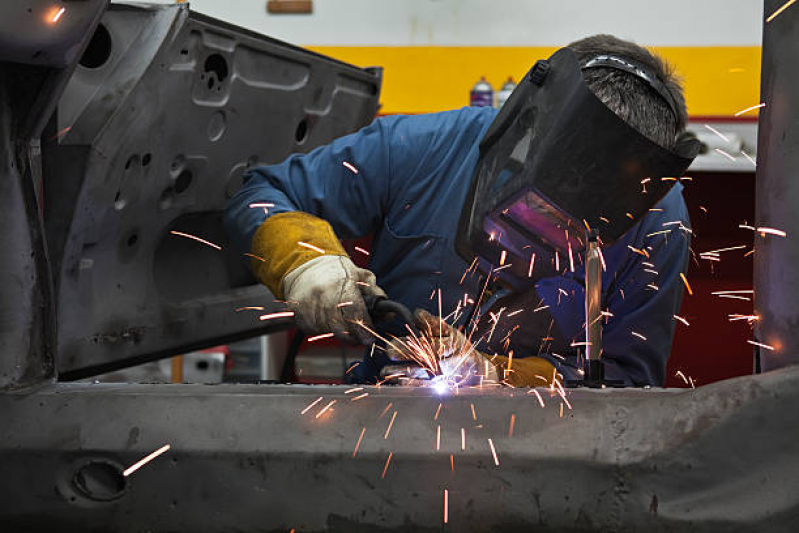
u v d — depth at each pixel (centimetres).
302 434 96
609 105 143
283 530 96
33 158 109
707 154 468
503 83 507
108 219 164
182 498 96
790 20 99
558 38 504
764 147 103
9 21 95
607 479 94
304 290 149
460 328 193
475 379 151
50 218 149
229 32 181
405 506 95
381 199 193
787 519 92
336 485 95
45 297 108
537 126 141
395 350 154
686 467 93
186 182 188
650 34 502
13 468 97
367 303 148
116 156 155
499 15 503
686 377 482
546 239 147
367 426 96
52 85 104
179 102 170
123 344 181
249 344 430
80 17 100
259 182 193
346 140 196
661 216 196
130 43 159
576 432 95
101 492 97
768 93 103
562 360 189
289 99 210
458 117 194
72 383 108
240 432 96
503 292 182
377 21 508
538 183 137
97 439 96
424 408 97
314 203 188
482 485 94
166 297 200
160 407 98
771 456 93
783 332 100
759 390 94
